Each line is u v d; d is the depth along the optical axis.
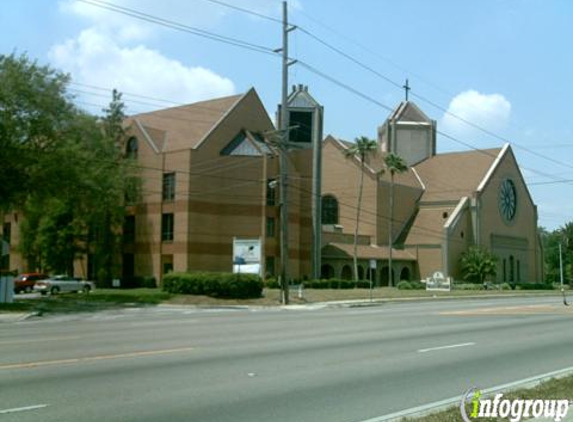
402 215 78.38
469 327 21.75
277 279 51.66
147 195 54.97
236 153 54.25
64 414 8.37
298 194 58.03
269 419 8.24
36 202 40.59
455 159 85.06
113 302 39.12
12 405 8.87
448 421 7.82
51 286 49.84
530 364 13.23
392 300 45.03
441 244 74.06
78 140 39.75
